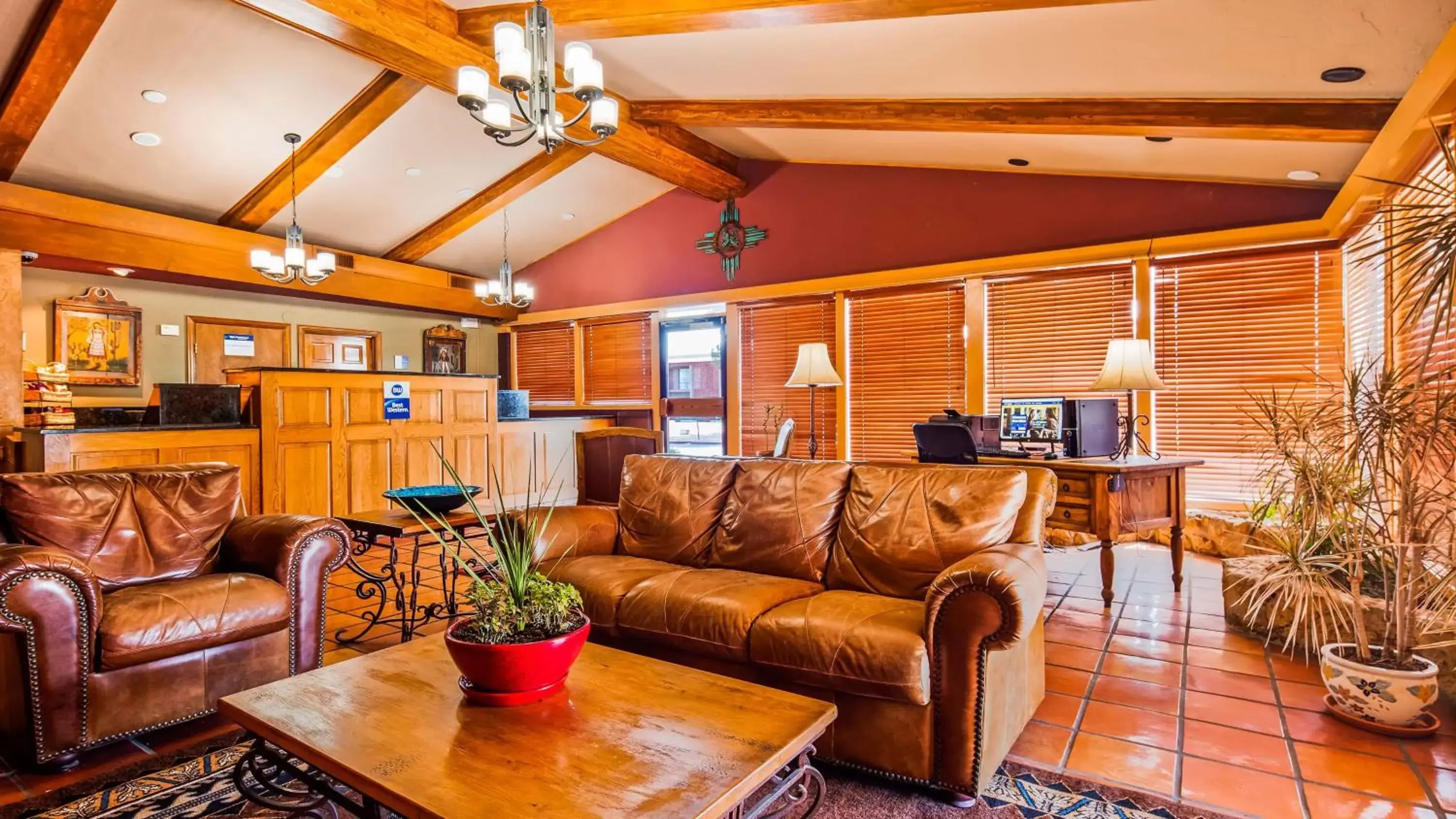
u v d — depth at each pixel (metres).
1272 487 2.72
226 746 2.21
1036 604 1.91
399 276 7.47
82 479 2.55
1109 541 3.47
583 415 7.46
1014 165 5.25
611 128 2.98
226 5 3.87
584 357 8.02
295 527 2.59
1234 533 4.45
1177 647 3.03
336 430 5.35
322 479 5.26
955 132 4.36
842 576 2.50
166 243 5.74
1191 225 4.72
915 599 2.31
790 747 1.38
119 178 5.37
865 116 4.48
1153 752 2.12
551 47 2.89
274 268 5.18
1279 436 2.57
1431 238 2.00
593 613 2.44
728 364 6.89
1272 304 4.46
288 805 1.60
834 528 2.62
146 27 3.96
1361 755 2.08
